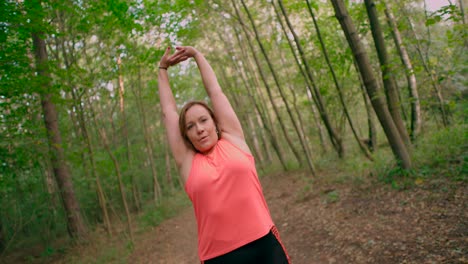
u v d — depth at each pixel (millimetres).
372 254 4051
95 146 13430
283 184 11180
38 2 5539
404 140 6680
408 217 4680
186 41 10430
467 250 3367
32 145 8180
